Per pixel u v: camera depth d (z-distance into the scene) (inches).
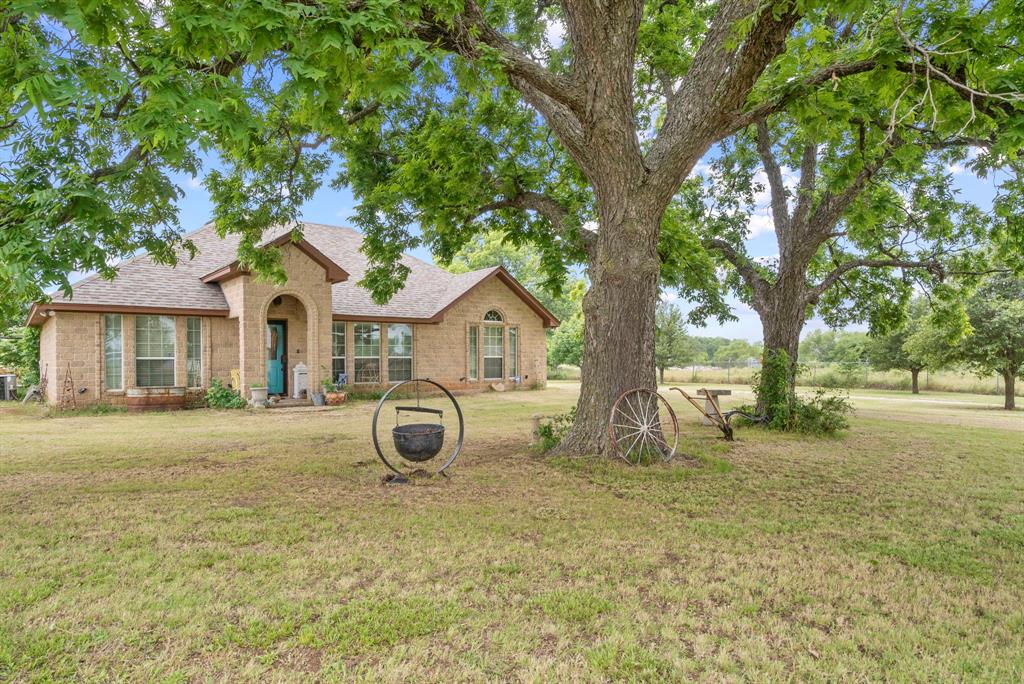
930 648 114.7
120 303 570.9
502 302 878.4
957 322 535.5
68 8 113.0
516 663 107.4
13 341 807.1
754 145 515.5
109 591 136.9
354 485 252.1
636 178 289.1
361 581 144.9
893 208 422.9
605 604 131.4
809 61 238.8
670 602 134.8
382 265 472.1
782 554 168.2
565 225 346.6
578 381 1363.2
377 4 147.3
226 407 601.3
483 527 191.0
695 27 385.1
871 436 440.1
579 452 310.0
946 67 201.3
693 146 276.2
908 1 192.1
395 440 261.0
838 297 579.8
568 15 266.1
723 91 253.0
